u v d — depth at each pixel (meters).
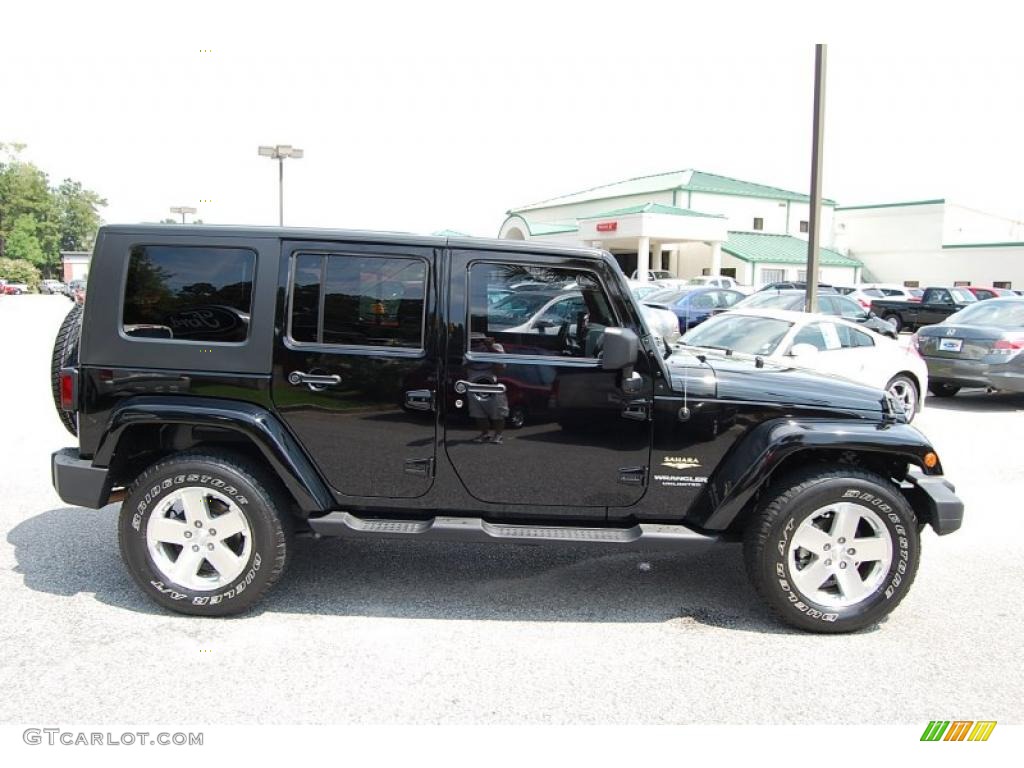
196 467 3.74
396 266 3.81
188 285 3.82
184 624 3.80
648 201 52.47
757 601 4.29
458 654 3.59
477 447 3.85
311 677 3.34
